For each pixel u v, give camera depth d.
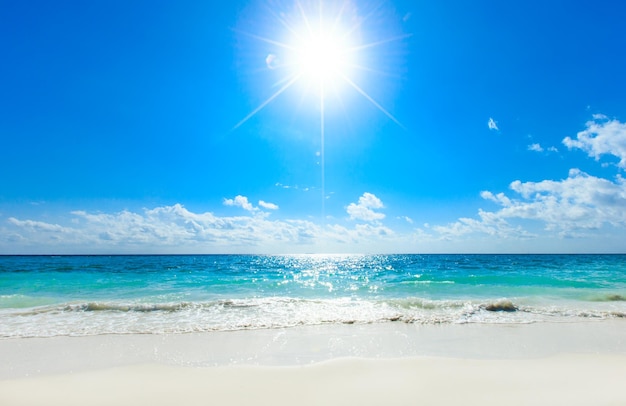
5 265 35.88
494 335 8.76
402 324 10.07
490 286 19.55
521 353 7.10
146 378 5.40
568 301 14.58
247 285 20.92
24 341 8.25
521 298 15.30
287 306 13.16
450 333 8.96
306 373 5.59
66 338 8.52
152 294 17.11
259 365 6.26
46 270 29.36
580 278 22.94
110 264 41.00
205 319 10.84
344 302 14.05
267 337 8.56
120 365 6.41
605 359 6.41
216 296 16.44
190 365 6.35
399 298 15.36
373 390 4.82
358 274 30.25
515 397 4.54
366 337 8.54
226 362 6.54
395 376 5.41
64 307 12.65
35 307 13.39
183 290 18.59
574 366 5.93
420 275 27.14
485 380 5.20
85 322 10.41
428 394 4.67
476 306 12.77
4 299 15.28
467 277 24.27
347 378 5.34
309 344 7.87
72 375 5.57
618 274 25.61
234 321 10.50
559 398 4.50
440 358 6.43
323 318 10.84
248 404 4.41
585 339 8.35
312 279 25.31
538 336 8.66
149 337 8.60
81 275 25.78
